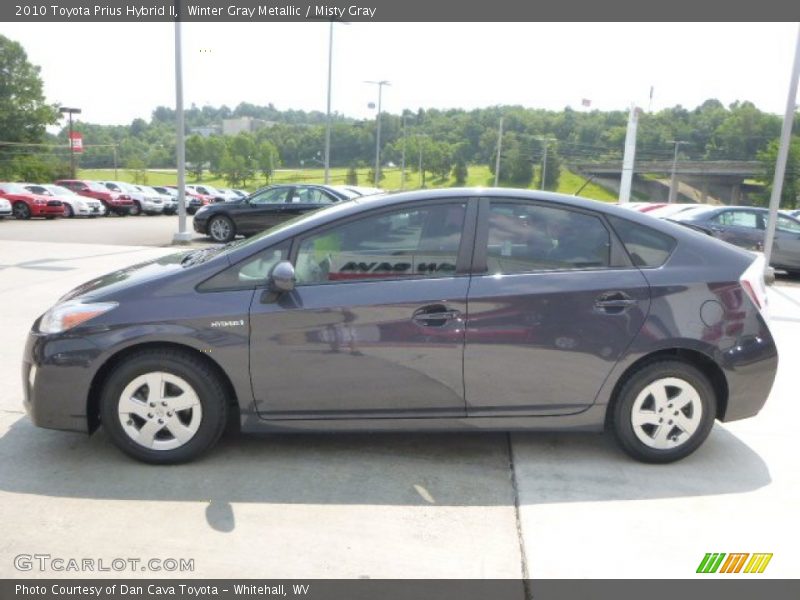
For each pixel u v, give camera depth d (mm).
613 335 3600
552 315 3568
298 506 3240
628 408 3707
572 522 3146
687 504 3338
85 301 3602
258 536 2973
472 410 3656
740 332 3660
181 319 3486
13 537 2918
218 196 42031
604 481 3566
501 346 3566
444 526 3092
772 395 5027
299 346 3527
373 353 3549
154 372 3539
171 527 3025
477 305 3553
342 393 3596
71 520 3066
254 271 3607
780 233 12727
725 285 3664
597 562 2826
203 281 3584
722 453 3963
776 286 11289
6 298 7879
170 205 33469
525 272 3639
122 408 3555
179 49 15641
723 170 73000
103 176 103812
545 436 4160
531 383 3621
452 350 3564
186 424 3613
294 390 3584
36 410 3561
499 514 3211
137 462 3643
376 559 2820
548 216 3730
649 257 3709
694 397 3701
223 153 99688
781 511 3285
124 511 3152
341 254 3645
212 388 3574
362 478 3545
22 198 24891
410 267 3635
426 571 2746
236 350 3510
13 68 64562
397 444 3992
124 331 3482
